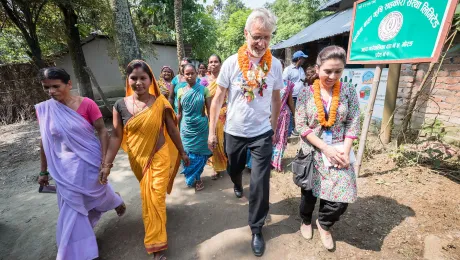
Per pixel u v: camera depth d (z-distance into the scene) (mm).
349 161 1855
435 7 2178
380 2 2723
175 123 2297
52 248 2254
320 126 1935
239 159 2328
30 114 7691
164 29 13422
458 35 3496
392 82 3768
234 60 2031
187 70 2914
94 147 2027
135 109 2031
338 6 8477
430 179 2990
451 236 2131
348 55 3330
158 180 2066
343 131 1963
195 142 3027
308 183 1944
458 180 2953
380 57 2797
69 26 6535
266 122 2150
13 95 7430
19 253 2211
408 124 3986
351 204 2646
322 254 2039
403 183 2949
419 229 2234
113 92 9344
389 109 3887
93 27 7816
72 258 1851
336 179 1871
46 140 1895
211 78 3838
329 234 2107
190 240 2271
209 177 3564
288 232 2316
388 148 3850
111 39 7492
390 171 3238
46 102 1946
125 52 5387
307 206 2127
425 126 3766
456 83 3605
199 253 2113
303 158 2016
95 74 9180
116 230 2445
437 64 3750
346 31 5176
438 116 3873
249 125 2084
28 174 3891
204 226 2463
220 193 3086
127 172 3822
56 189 2035
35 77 7652
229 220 2539
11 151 4953
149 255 2121
